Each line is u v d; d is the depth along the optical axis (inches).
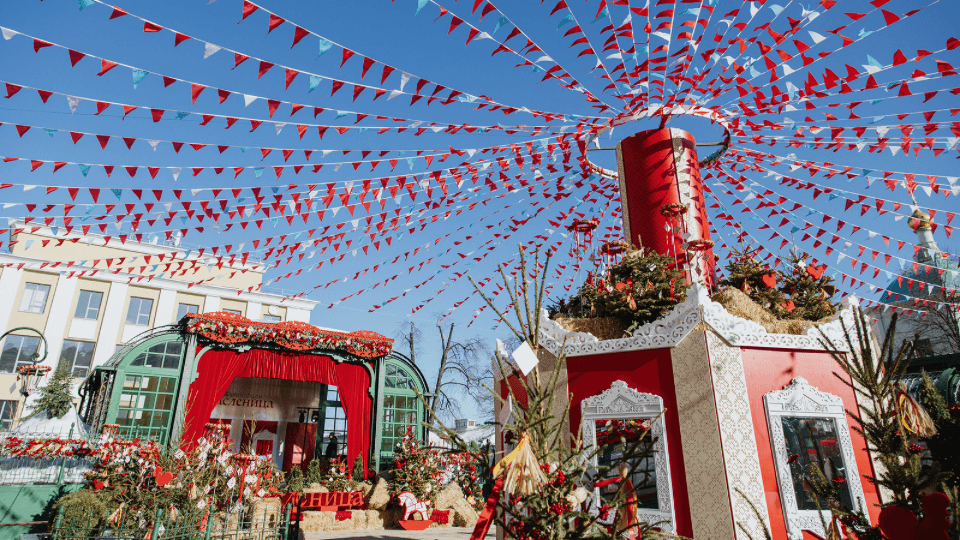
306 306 1087.6
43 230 882.1
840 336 274.7
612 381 265.4
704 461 237.3
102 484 323.6
